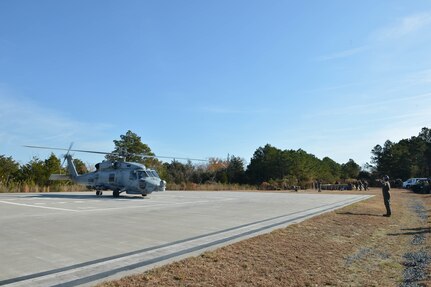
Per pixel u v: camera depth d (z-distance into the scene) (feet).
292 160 207.62
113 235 34.99
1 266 23.67
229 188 169.89
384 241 37.99
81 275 21.94
